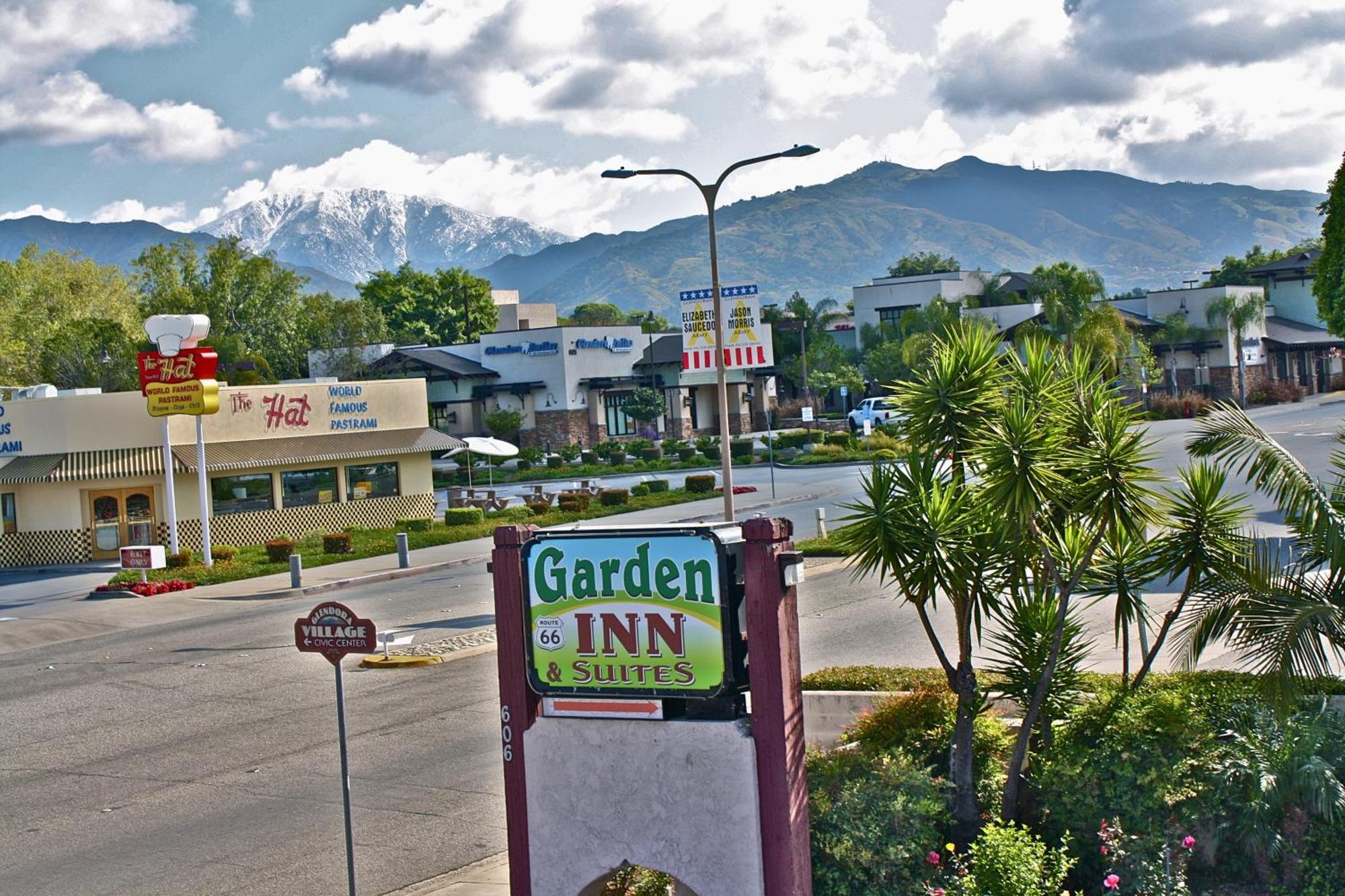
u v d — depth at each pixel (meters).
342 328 85.06
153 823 14.88
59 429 41.16
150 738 18.94
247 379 52.19
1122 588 12.70
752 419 86.69
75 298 90.62
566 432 78.00
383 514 46.53
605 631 9.73
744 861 9.38
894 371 82.12
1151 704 11.64
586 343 79.62
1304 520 11.51
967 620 11.71
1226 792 10.59
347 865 12.74
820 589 26.61
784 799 9.29
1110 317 70.31
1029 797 11.70
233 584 35.09
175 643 27.08
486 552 38.41
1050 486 11.10
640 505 47.31
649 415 78.50
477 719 18.30
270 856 13.49
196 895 12.53
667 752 9.57
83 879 13.22
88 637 29.17
